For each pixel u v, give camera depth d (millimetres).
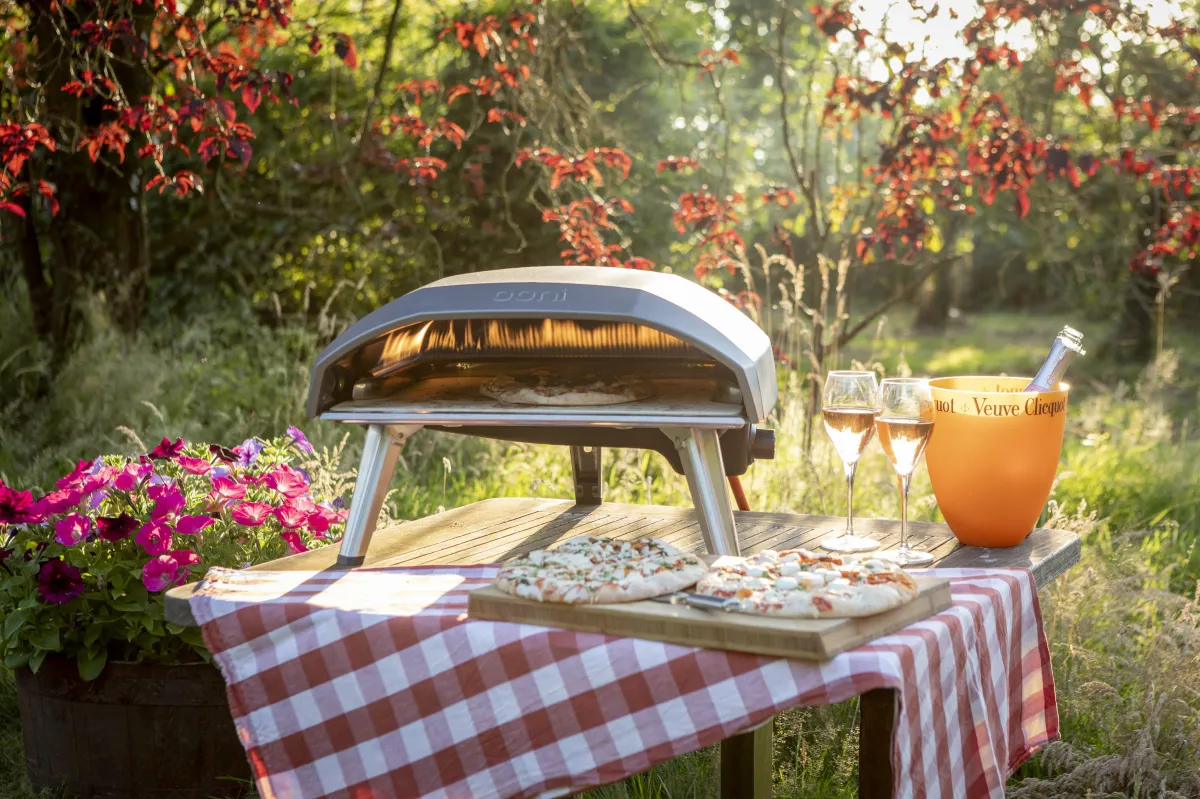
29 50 4926
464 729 1647
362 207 6676
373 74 7141
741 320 2133
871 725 1498
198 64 4352
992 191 4746
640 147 6855
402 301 1937
